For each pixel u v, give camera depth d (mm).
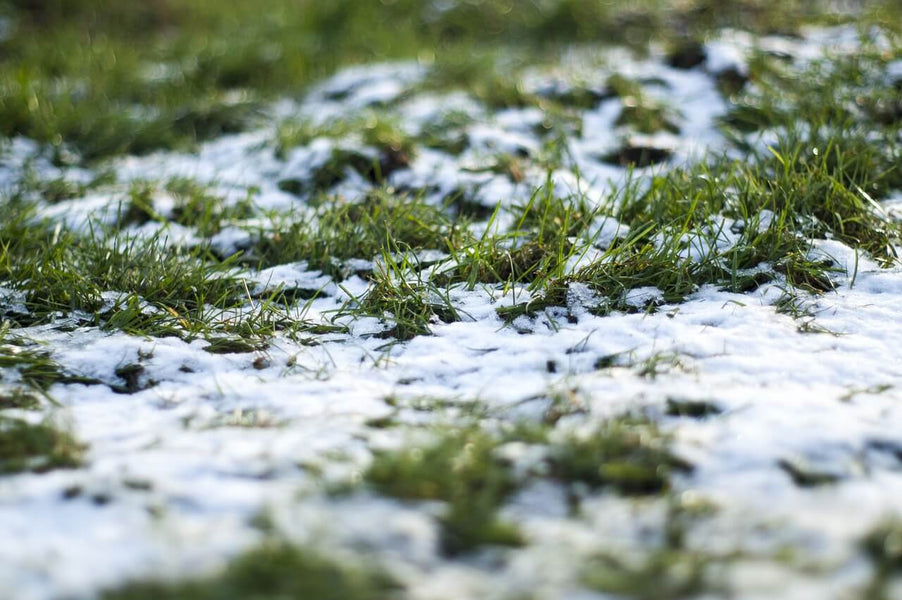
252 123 5602
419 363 2754
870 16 5895
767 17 6617
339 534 1766
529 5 7629
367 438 2203
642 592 1589
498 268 3416
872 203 3619
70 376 2686
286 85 6285
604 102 5203
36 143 5223
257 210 4207
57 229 3686
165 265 3436
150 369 2748
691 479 1992
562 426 2256
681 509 1853
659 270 3248
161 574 1641
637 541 1763
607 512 1864
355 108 5531
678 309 3029
